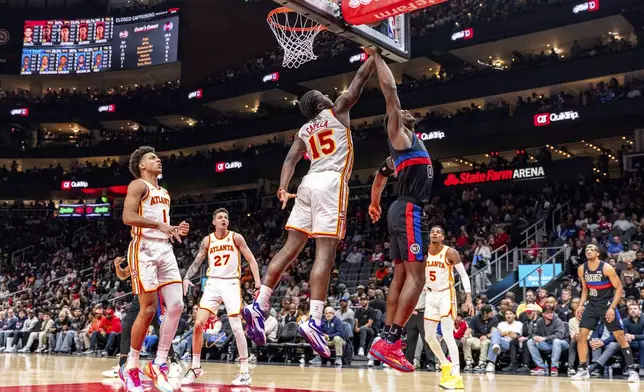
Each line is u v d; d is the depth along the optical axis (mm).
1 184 31828
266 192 28516
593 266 9055
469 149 24000
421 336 11125
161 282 5590
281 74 28125
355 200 25125
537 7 22812
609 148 25422
